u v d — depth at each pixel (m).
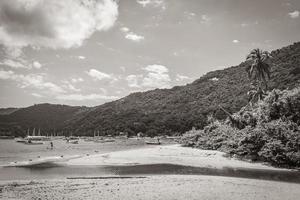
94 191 20.73
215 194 19.70
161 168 33.47
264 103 44.09
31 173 30.77
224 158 41.44
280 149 33.19
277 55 128.38
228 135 53.03
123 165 36.31
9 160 46.34
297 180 25.28
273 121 38.38
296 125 36.22
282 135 34.56
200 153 47.97
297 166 32.44
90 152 66.69
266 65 66.25
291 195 19.45
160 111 183.00
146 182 24.05
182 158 42.34
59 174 29.75
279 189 21.25
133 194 19.73
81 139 171.12
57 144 126.56
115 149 77.50
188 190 20.89
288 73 102.00
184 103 183.00
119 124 174.88
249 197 18.91
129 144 110.19
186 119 148.12
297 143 33.03
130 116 183.12
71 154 59.03
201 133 63.75
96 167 34.84
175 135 146.88
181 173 29.81
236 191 20.58
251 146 37.50
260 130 37.28
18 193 20.30
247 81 155.88
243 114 52.41
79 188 21.80
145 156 45.44
